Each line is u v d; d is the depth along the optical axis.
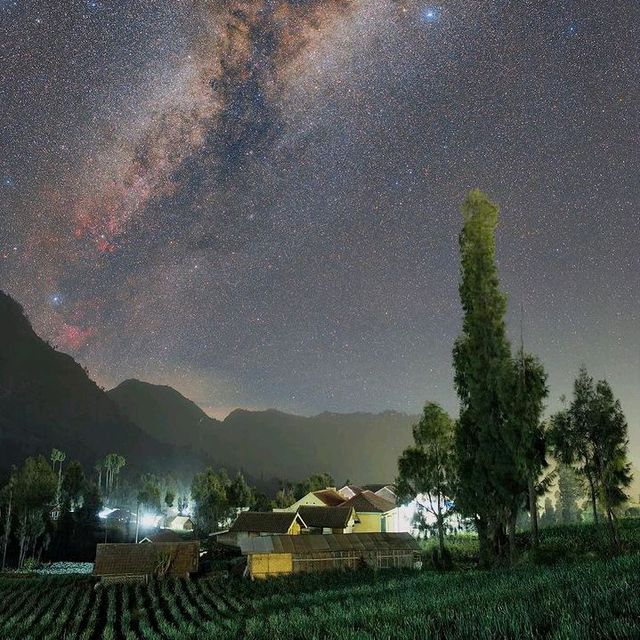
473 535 64.88
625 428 38.81
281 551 51.00
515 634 18.53
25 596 47.06
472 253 43.91
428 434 48.34
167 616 39.31
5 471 166.88
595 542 44.84
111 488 161.50
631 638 16.23
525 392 39.03
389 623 23.33
